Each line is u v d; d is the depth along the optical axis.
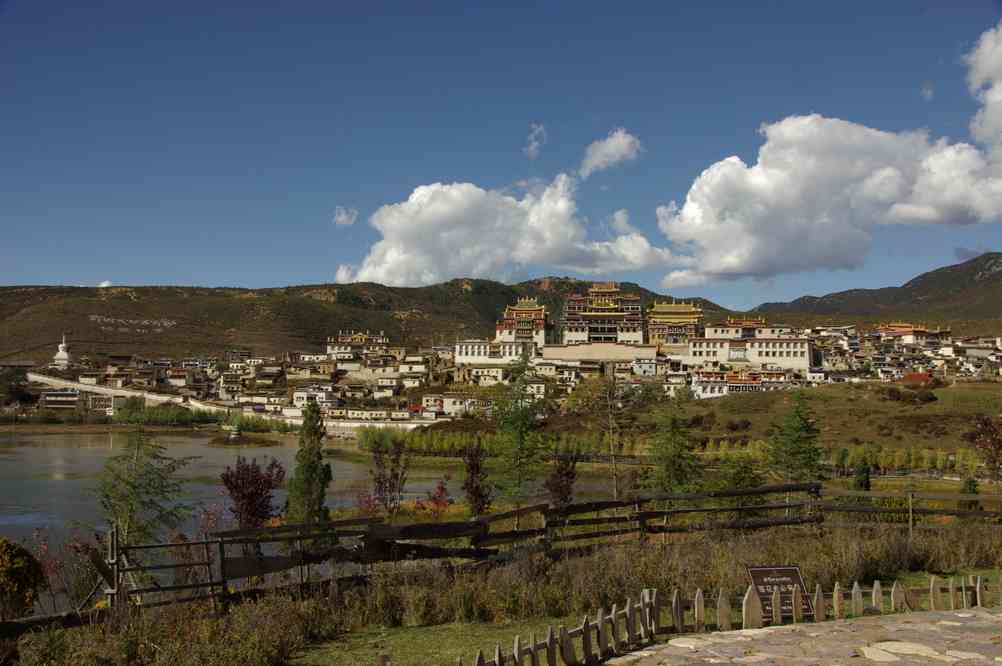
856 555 25.00
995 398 147.38
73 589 27.25
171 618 18.47
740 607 20.89
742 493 30.31
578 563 23.11
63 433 192.38
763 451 93.38
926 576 25.33
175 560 24.48
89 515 74.44
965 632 17.22
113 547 19.52
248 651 16.58
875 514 32.56
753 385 194.50
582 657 15.78
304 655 17.50
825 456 113.19
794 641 16.64
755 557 24.62
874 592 20.02
